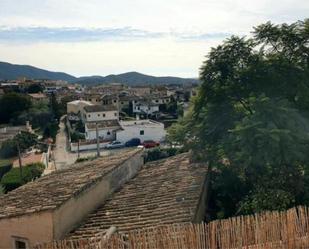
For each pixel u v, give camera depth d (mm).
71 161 51188
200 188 12867
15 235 11148
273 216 7125
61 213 11016
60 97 115438
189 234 6961
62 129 83188
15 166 42438
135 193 14266
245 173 14867
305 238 7141
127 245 6938
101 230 11055
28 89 128875
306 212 7336
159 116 91812
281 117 12531
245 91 15258
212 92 15953
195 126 16031
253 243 6977
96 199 13336
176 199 12203
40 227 10781
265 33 15594
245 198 13078
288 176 12945
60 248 7363
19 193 14344
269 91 14789
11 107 86438
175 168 16828
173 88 144125
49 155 53375
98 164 17203
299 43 15219
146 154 36781
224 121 15242
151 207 12172
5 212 11578
